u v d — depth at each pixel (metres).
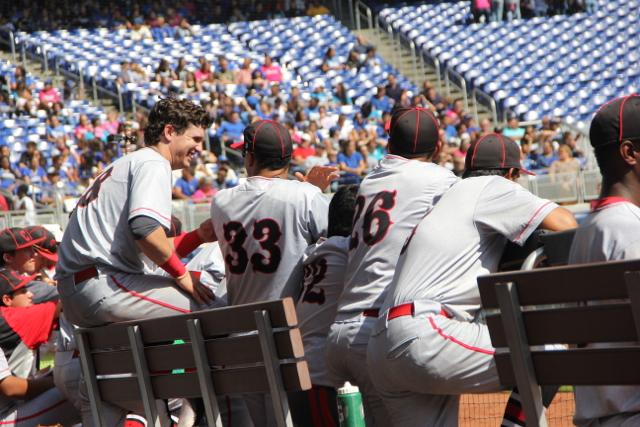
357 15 49.00
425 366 5.39
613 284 4.03
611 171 4.64
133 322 6.20
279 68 42.50
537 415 4.42
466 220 5.66
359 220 6.34
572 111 39.59
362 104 39.41
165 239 6.56
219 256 8.62
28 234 8.89
